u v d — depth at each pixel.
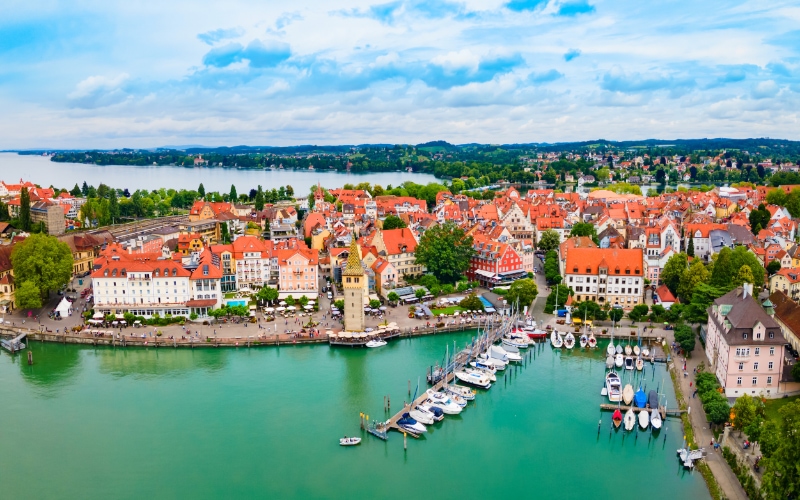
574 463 141.50
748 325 155.38
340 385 180.62
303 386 180.12
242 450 146.88
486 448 148.25
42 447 148.00
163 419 161.38
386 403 169.25
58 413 164.62
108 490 131.25
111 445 148.88
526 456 144.50
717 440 143.88
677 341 193.00
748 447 134.38
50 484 133.25
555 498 128.62
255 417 162.38
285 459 143.12
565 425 158.12
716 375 169.38
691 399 164.38
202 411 165.50
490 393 176.12
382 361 198.12
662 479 134.00
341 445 148.75
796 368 154.75
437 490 131.75
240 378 186.12
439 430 156.88
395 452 146.75
